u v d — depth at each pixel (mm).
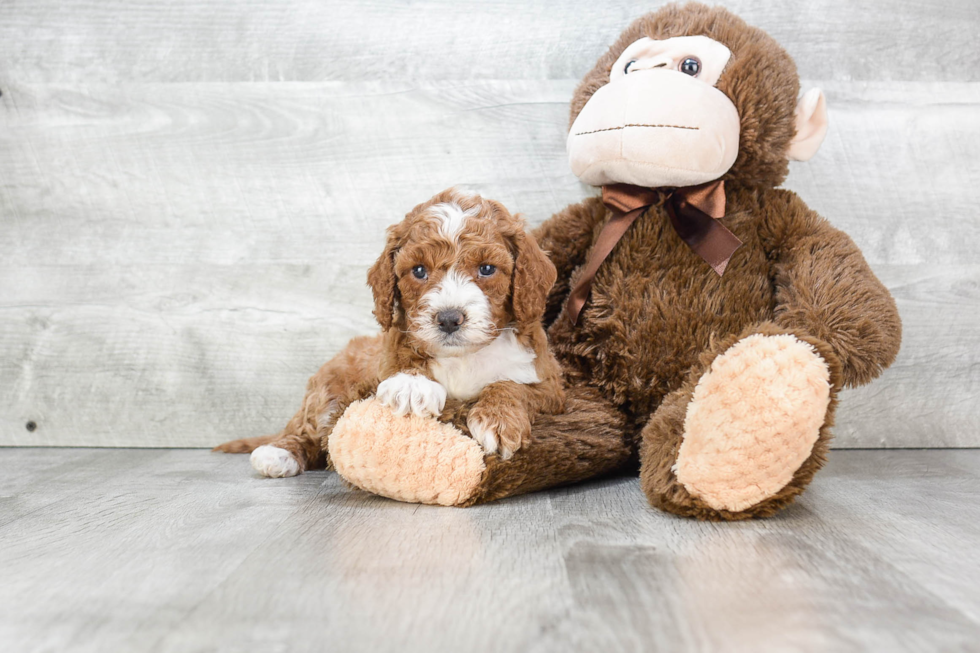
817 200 2795
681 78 2113
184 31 2875
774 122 2186
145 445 2930
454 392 2008
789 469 1723
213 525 1738
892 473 2340
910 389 2811
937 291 2793
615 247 2312
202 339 2900
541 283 2008
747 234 2236
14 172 2902
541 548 1535
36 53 2885
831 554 1497
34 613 1235
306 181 2879
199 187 2893
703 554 1496
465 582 1344
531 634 1133
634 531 1662
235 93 2881
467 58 2846
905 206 2791
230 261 2891
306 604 1253
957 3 2764
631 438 2230
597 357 2275
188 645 1113
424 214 1961
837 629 1144
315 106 2873
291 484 2195
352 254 2881
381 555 1498
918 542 1581
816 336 1940
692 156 2072
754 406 1685
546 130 2836
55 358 2922
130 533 1683
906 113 2779
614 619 1182
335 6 2857
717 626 1155
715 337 2035
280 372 2893
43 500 2021
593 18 2818
